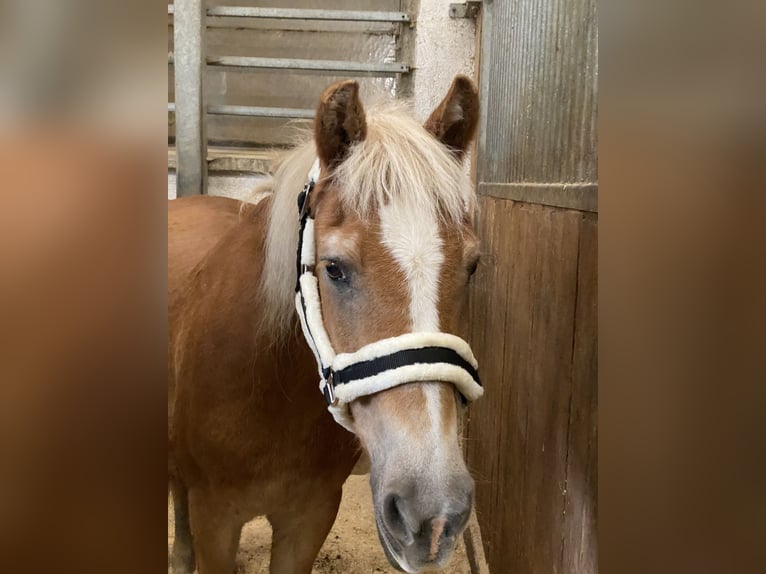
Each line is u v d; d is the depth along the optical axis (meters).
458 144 0.85
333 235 0.72
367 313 0.69
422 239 0.68
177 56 2.23
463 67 2.40
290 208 0.88
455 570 1.57
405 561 0.63
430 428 0.64
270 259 0.89
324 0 2.53
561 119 1.07
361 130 0.75
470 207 0.77
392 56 2.54
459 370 0.67
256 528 1.74
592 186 0.82
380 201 0.70
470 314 1.98
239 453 0.96
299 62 2.35
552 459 0.98
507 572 1.28
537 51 1.31
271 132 2.57
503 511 1.35
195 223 1.49
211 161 2.38
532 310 1.17
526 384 1.19
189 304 1.09
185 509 1.40
